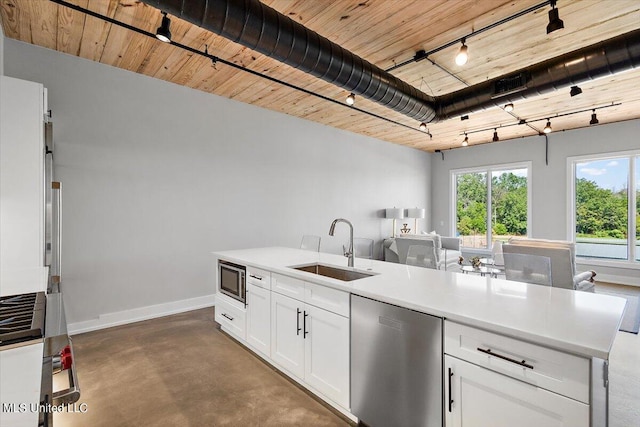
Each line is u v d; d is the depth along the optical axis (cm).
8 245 199
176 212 398
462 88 393
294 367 227
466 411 135
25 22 265
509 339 123
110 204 350
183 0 177
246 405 207
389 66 338
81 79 329
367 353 175
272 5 236
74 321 328
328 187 589
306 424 189
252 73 352
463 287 183
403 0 230
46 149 228
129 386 229
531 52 308
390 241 661
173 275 396
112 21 247
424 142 729
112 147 350
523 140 683
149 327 345
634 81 368
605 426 119
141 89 369
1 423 61
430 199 838
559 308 144
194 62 338
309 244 379
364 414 177
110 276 350
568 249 323
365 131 626
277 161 507
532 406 117
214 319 371
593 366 104
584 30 269
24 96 205
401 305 157
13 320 103
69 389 83
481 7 238
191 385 231
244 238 466
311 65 251
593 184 600
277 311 244
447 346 141
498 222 734
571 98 429
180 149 401
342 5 237
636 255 553
